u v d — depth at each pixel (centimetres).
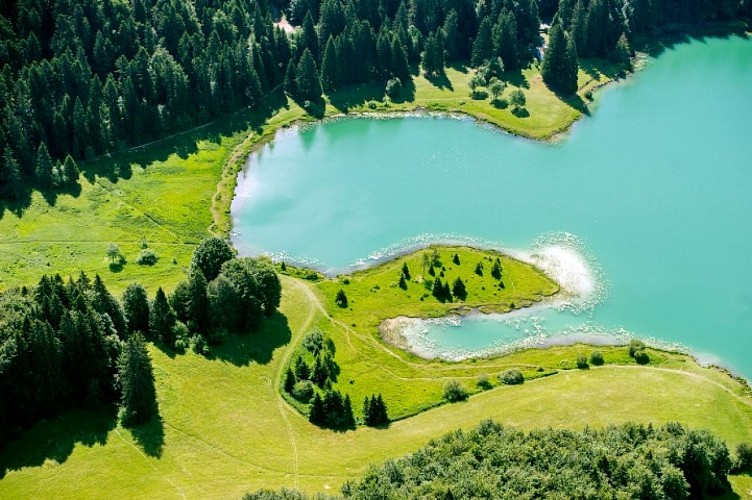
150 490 10925
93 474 11138
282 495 9988
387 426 12512
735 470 11081
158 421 12112
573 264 16712
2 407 11512
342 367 13875
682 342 14762
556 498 9512
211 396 12775
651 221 18075
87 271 16250
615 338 14862
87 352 12162
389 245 17500
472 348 14638
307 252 17350
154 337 13700
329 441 12119
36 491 10838
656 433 10962
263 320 14800
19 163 18350
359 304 15588
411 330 14988
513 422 12150
